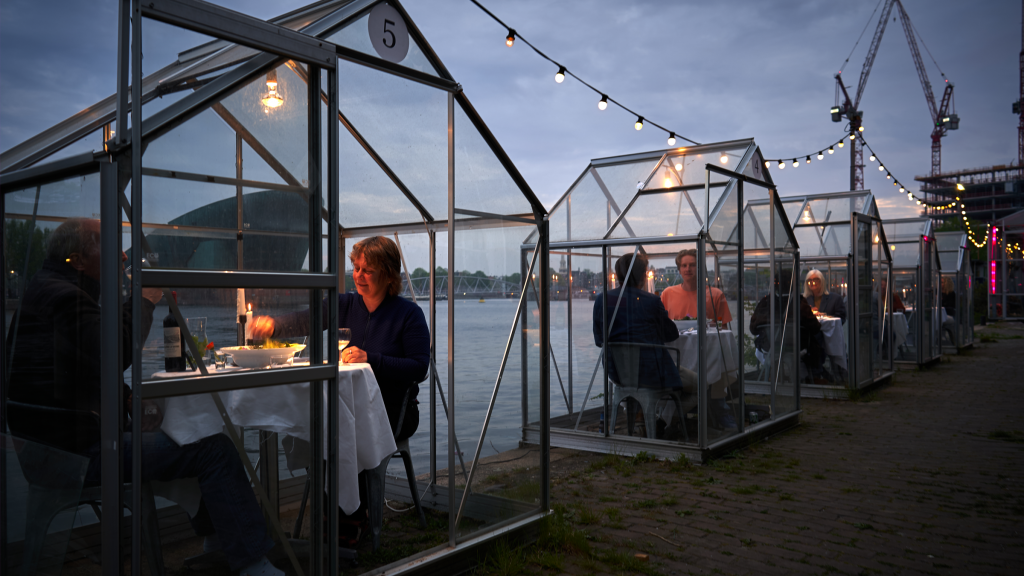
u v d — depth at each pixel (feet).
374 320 12.50
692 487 15.83
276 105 8.07
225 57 7.53
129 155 6.76
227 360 7.70
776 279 23.11
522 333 13.25
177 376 7.09
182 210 7.14
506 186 12.26
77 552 7.09
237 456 7.64
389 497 14.32
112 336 6.71
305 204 8.38
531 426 12.82
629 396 19.58
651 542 12.07
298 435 8.23
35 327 7.48
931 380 34.42
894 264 40.24
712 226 18.80
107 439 6.70
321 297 8.54
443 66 10.92
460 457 10.98
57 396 7.22
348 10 9.43
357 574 9.93
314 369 8.30
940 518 13.47
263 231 7.92
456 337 11.10
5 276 7.95
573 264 20.94
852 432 22.24
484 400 11.62
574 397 20.67
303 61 8.32
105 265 6.70
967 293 52.54
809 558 11.33
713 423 18.79
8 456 7.82
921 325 39.04
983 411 25.70
